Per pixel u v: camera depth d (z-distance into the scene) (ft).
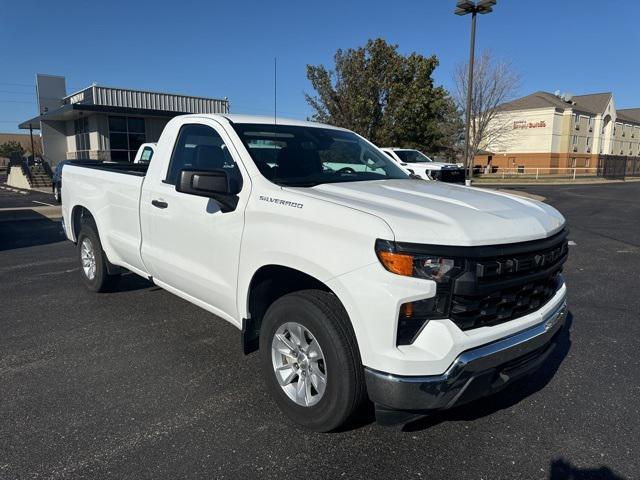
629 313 17.98
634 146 229.25
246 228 10.94
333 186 11.22
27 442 9.80
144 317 17.08
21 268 24.36
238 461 9.30
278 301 10.41
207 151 13.14
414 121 77.61
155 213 14.10
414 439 10.04
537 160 175.52
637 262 26.45
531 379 12.76
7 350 14.25
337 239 9.02
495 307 9.00
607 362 13.79
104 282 18.75
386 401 8.51
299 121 14.78
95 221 17.94
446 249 8.32
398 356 8.30
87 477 8.79
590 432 10.36
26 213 45.85
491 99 123.54
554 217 10.89
